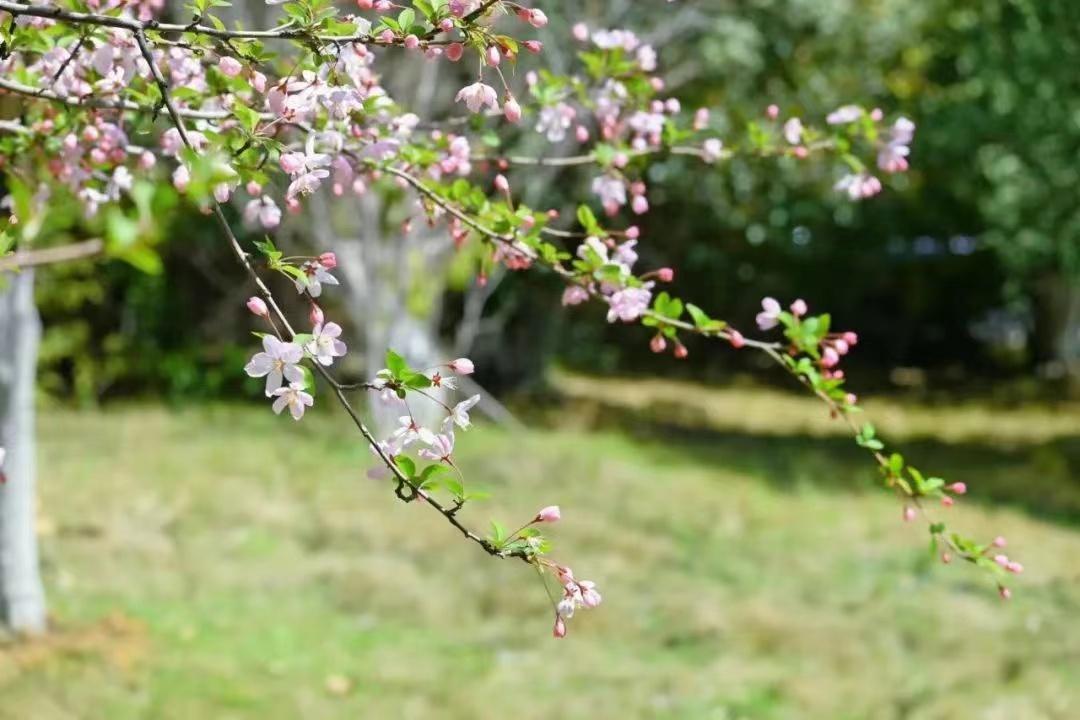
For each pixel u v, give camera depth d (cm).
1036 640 694
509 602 714
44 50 246
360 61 258
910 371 2598
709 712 564
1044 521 1083
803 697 588
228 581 721
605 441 1350
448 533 850
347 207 1302
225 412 1390
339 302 1440
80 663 564
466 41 204
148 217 117
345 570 744
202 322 1655
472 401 198
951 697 595
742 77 1486
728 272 2197
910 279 2533
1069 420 1903
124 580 707
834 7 1527
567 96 330
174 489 940
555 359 2170
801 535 936
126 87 249
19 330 607
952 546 253
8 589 608
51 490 916
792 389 2233
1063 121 1325
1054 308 2434
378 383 194
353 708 539
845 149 323
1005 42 1362
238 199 789
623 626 686
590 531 879
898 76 1645
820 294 2416
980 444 1628
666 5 1347
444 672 599
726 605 725
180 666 572
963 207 2105
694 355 2512
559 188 1311
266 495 938
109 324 1580
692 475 1183
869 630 695
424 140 317
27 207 145
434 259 1328
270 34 207
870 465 1380
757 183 1585
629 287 251
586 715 550
